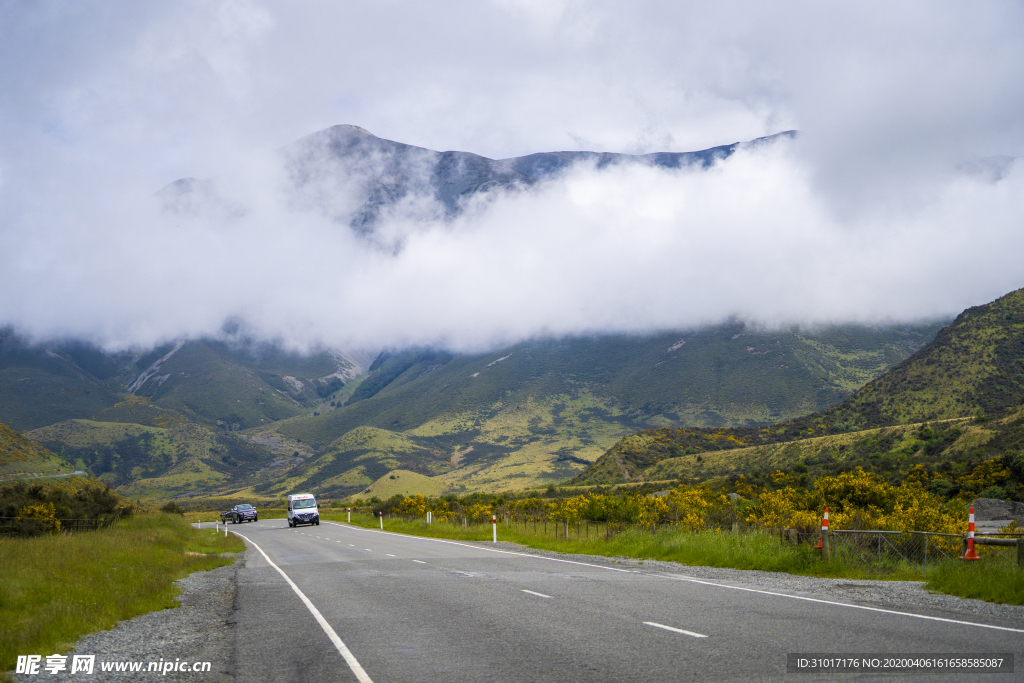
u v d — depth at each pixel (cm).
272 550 2875
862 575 1498
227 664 855
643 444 12312
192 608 1341
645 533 2395
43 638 1011
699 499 4488
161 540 2970
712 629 936
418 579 1634
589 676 729
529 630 970
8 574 1571
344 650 897
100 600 1334
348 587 1541
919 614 1006
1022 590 1118
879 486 3475
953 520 2097
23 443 12875
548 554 2245
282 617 1180
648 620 1012
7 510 3803
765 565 1667
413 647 896
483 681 728
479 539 3141
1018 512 4006
